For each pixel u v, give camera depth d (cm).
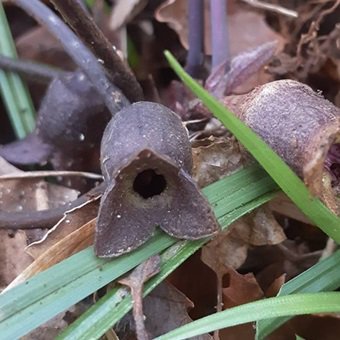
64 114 11
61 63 14
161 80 14
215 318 7
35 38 14
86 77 11
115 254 8
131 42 14
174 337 7
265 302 8
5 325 8
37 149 12
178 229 8
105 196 8
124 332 9
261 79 12
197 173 10
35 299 8
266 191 9
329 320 9
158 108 8
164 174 8
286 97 8
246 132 8
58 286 8
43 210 10
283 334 9
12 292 8
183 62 14
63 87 11
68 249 9
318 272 9
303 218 10
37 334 9
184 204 8
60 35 11
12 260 10
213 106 8
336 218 8
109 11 14
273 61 13
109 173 8
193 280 10
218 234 9
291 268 11
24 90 12
